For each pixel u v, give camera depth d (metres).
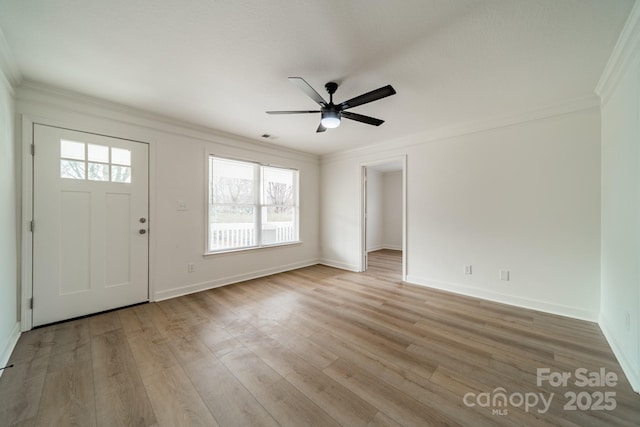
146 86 2.37
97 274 2.69
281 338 2.21
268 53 1.88
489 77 2.18
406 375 1.72
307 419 1.36
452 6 1.44
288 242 4.64
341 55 1.90
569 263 2.63
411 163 3.80
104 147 2.71
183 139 3.31
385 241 7.57
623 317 1.85
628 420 1.35
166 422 1.34
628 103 1.79
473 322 2.51
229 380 1.67
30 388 1.58
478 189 3.20
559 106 2.65
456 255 3.39
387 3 1.42
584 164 2.54
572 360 1.88
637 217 1.63
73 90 2.45
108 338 2.19
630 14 1.47
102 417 1.37
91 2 1.41
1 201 1.90
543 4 1.41
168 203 3.19
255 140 4.04
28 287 2.31
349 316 2.66
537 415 1.38
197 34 1.68
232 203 3.92
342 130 3.57
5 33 1.65
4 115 1.97
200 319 2.58
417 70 2.08
